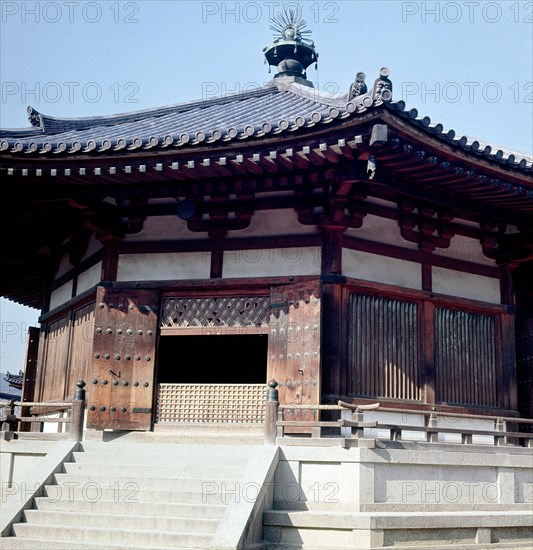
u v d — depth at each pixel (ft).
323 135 34.86
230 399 41.98
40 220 48.14
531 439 43.24
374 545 32.35
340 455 34.99
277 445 36.11
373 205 43.14
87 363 46.09
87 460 38.50
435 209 44.60
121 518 33.14
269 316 42.09
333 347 40.52
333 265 41.29
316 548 32.53
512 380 46.85
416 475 36.91
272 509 34.68
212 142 36.19
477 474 39.60
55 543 31.99
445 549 34.63
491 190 40.52
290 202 42.50
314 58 64.03
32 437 40.98
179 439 41.63
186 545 31.14
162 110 55.21
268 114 49.75
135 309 43.86
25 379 55.06
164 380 71.61
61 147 37.65
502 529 37.29
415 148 35.63
